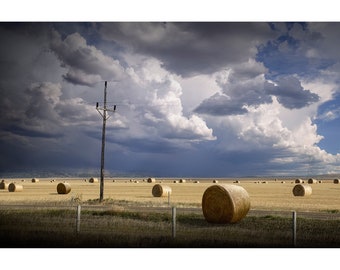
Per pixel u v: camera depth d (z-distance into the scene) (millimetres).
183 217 23328
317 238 16656
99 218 21438
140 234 16906
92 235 16406
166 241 15656
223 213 22484
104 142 34188
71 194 49219
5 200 34062
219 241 15820
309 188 48469
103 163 33812
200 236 16719
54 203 31250
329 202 34719
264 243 15664
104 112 34656
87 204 31250
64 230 17500
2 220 19453
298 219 21656
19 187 58875
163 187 46188
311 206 30188
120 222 19688
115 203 31781
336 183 103125
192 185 89438
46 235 16344
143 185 92750
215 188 22969
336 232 18125
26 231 16938
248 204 23219
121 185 92375
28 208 26172
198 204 31562
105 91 34906
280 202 34562
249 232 17938
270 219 22234
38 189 66250
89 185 87562
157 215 22938
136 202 32844
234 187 23266
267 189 67750
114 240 15688
